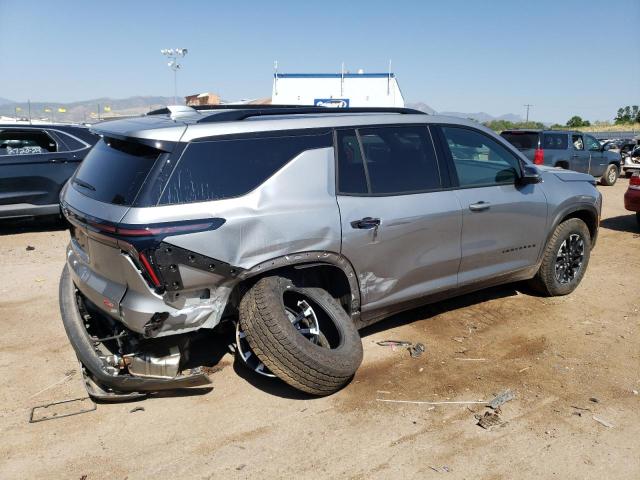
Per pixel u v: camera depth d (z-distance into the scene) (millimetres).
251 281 3729
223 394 3848
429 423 3527
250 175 3611
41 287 6012
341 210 3904
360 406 3713
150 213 3258
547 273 5559
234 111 3879
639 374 4176
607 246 8258
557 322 5145
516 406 3725
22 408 3658
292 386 3602
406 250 4277
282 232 3645
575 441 3344
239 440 3344
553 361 4375
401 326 5016
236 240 3490
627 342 4738
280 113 4078
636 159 17469
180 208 3340
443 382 4035
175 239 3279
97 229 3355
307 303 3906
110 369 3588
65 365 4238
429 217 4352
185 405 3721
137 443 3307
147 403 3740
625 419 3578
